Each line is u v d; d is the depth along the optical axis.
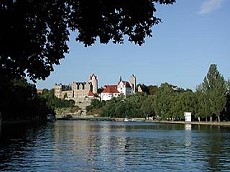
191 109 192.75
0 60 16.38
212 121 193.00
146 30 15.82
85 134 100.19
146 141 76.94
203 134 102.12
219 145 67.88
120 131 119.06
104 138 85.19
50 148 59.44
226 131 119.38
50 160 44.91
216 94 175.25
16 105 129.38
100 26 15.48
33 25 15.48
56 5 15.28
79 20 15.39
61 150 56.69
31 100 157.88
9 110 129.25
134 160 46.00
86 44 16.11
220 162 44.53
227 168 40.12
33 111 164.00
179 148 62.03
